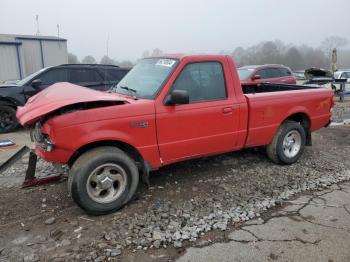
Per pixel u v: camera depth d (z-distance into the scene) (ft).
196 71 14.28
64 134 11.54
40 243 10.74
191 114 13.96
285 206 13.38
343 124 31.22
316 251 10.37
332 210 13.05
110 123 12.23
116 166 12.55
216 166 17.72
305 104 18.26
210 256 10.13
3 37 69.87
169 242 10.80
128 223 11.87
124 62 33.55
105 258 10.00
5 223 11.95
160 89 13.42
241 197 14.07
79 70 30.45
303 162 18.76
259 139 16.70
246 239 11.02
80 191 11.89
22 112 12.87
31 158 14.46
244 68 42.60
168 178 16.03
